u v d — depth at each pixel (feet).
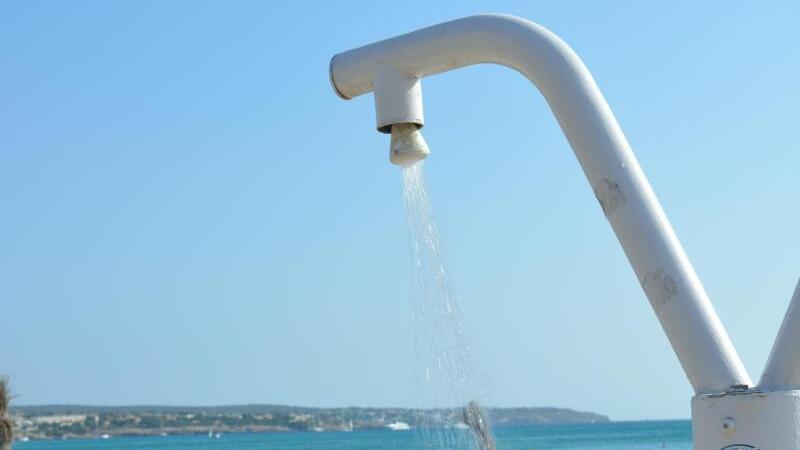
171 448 439.22
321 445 391.86
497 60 12.12
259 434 588.09
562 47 11.66
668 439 380.37
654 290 10.94
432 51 12.39
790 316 10.42
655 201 11.15
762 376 10.47
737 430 10.29
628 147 11.34
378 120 12.82
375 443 376.48
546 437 412.77
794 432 10.18
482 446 12.89
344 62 13.07
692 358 10.70
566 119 11.50
